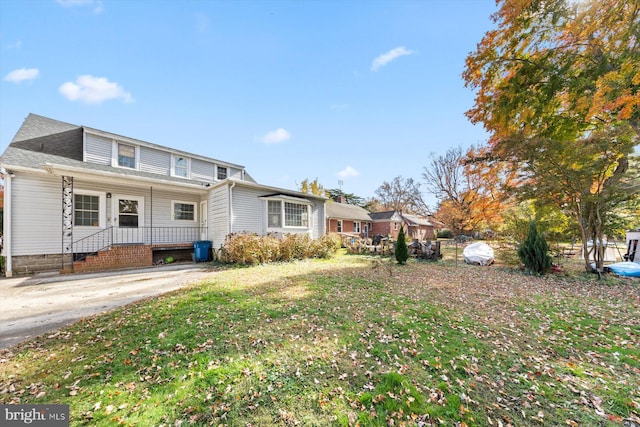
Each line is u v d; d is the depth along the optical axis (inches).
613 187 295.3
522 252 339.9
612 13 212.7
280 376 99.1
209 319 154.7
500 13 261.7
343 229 973.8
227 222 418.6
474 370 105.1
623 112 201.9
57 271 330.6
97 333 137.6
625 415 80.5
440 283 269.3
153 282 265.3
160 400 86.4
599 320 164.1
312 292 219.1
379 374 101.5
